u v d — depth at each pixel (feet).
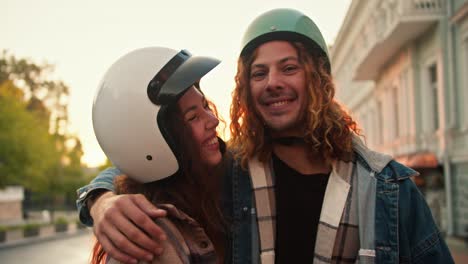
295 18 6.48
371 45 65.41
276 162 6.50
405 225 5.97
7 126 67.21
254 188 6.31
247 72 6.73
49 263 45.09
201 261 5.38
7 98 70.23
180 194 5.97
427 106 52.80
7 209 109.19
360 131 7.00
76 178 143.13
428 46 51.65
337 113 6.61
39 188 85.71
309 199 6.16
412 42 55.36
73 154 141.79
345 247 5.90
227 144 7.10
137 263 4.67
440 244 6.05
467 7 42.24
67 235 82.53
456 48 46.55
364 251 5.77
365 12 74.28
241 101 6.73
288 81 6.38
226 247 6.27
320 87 6.51
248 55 6.73
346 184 6.08
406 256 5.91
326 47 6.78
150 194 5.85
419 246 5.97
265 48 6.48
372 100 85.66
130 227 4.52
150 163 5.69
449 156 47.14
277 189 6.32
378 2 61.62
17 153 67.77
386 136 70.38
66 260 47.52
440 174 50.21
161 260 4.92
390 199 5.98
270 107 6.46
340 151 6.34
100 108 5.77
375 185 6.07
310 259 5.94
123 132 5.58
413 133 54.75
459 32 45.70
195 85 6.36
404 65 58.29
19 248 60.44
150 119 5.55
